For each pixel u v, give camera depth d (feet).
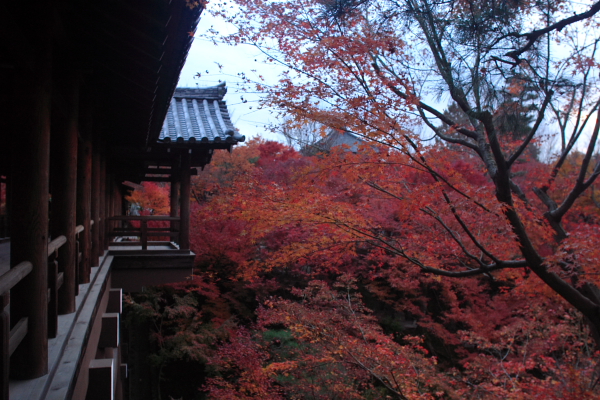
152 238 48.08
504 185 17.24
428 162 16.31
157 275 26.35
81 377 9.82
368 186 19.30
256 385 23.53
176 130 26.89
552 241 22.18
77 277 12.84
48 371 7.87
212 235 37.14
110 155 28.40
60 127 12.06
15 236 7.68
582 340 25.94
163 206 48.67
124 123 21.13
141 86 14.57
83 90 15.40
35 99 8.02
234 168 44.57
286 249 20.74
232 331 38.52
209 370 36.22
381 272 37.42
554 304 28.78
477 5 14.07
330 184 21.03
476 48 14.46
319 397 23.75
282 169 36.96
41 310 7.77
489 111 15.85
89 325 11.72
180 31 10.75
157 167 34.94
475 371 26.32
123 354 42.83
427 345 44.04
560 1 14.42
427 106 17.06
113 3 9.87
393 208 25.34
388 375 21.29
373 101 14.11
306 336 23.03
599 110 19.17
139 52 11.94
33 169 7.85
